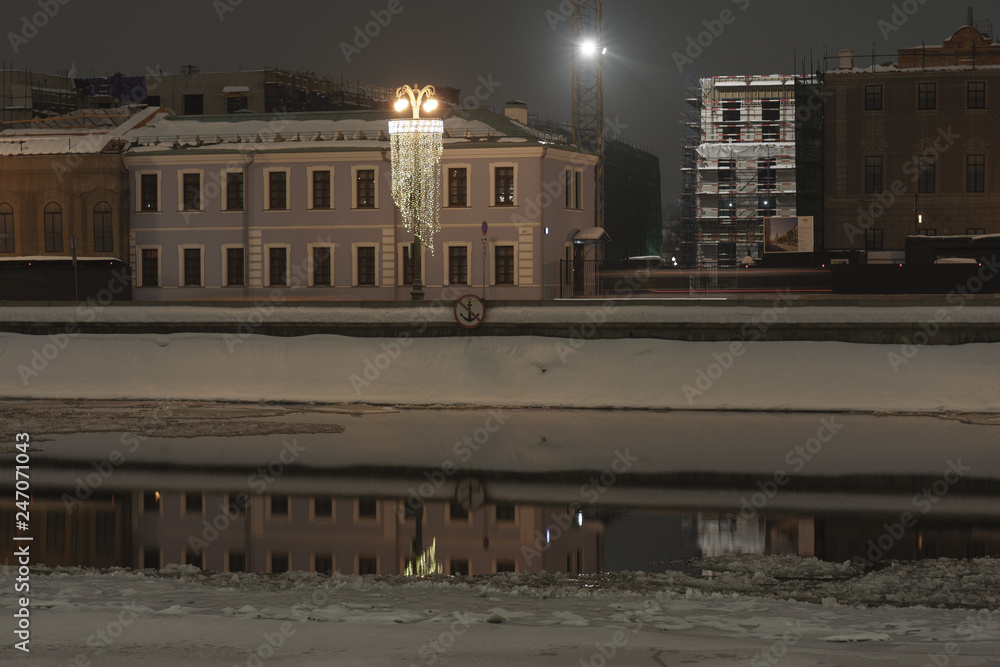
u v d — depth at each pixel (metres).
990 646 10.35
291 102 99.25
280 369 46.06
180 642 9.81
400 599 13.31
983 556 18.09
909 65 80.25
